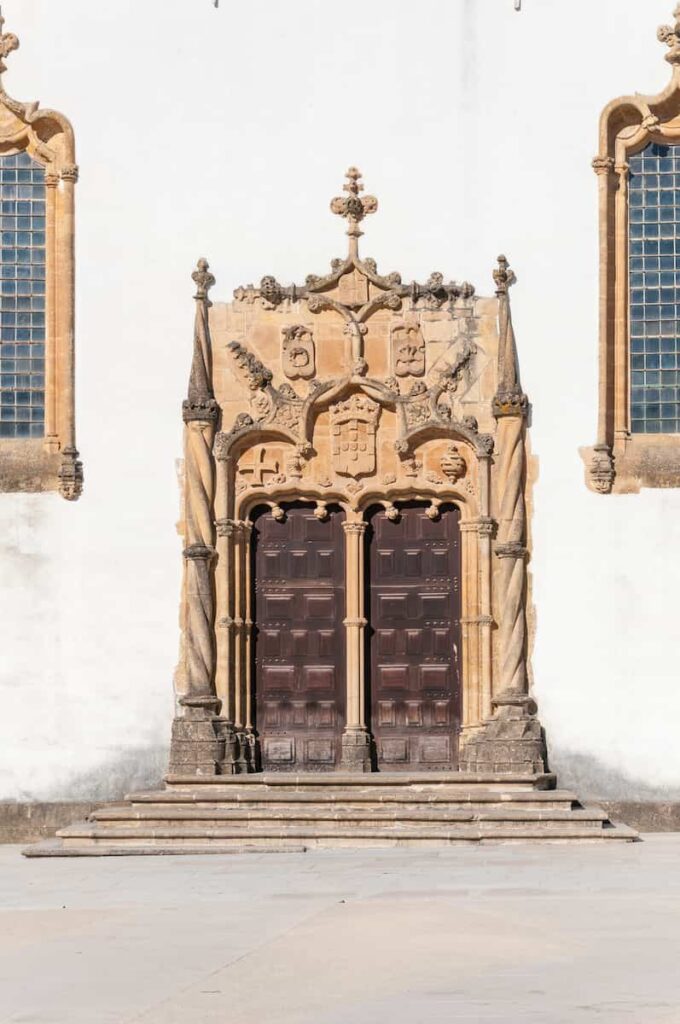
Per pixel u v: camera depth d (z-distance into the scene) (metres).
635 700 30.14
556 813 27.66
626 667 30.20
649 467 30.56
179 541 30.77
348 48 31.36
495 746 29.69
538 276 30.86
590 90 31.05
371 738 30.78
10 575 30.75
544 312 30.80
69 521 30.83
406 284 30.92
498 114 31.09
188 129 31.39
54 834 30.23
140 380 31.09
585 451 30.58
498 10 31.19
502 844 27.19
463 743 30.36
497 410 30.47
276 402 30.91
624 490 30.50
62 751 30.44
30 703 30.52
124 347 31.12
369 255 31.09
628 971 15.55
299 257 31.19
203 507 30.45
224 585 30.62
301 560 31.16
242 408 31.05
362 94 31.27
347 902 20.23
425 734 30.78
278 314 31.11
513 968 15.74
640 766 30.03
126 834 27.52
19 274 31.77
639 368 31.20
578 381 30.67
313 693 31.00
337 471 30.88
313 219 31.19
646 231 31.42
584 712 30.16
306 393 30.92
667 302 31.28
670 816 29.86
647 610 30.28
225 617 30.53
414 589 30.98
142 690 30.50
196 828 27.72
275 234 31.20
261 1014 13.94
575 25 31.14
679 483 30.45
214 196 31.30
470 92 31.14
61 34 31.53
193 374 30.75
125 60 31.53
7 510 30.86
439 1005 14.15
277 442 31.06
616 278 31.03
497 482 30.55
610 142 31.16
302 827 27.64
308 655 31.03
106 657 30.58
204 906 20.19
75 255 31.28
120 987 15.20
